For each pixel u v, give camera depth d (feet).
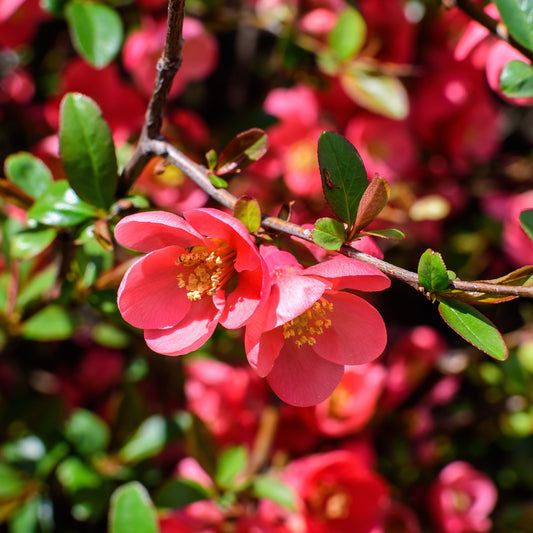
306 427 1.89
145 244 1.51
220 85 2.30
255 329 1.46
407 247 2.02
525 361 1.98
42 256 1.75
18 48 2.09
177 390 1.94
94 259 1.67
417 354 1.97
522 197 1.98
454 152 2.02
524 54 1.62
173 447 1.97
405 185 1.98
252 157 1.52
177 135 1.90
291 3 1.95
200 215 1.47
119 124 1.89
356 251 1.47
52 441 1.87
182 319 1.52
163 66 1.50
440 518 1.91
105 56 1.78
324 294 1.53
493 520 2.00
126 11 1.95
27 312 1.75
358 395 1.84
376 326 1.51
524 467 2.04
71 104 1.57
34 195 1.68
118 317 1.67
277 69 2.19
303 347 1.53
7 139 2.10
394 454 1.97
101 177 1.58
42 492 1.86
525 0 1.59
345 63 1.92
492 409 2.00
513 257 2.01
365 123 1.96
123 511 1.65
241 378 1.89
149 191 1.87
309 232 1.46
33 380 2.08
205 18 1.97
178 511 1.78
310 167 1.95
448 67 2.00
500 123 2.19
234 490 1.77
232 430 1.90
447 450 2.02
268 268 1.48
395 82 1.91
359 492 1.83
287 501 1.76
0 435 1.95
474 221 2.12
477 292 1.44
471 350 1.99
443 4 1.69
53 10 1.82
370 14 1.95
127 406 1.88
